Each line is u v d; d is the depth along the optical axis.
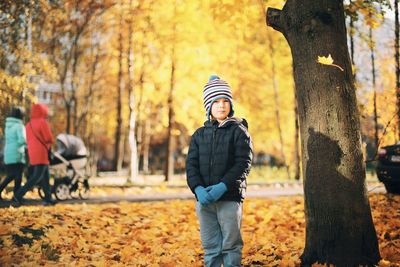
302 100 4.11
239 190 3.41
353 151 3.93
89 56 17.91
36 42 12.78
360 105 5.91
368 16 5.84
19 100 9.46
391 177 8.70
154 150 46.91
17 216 5.86
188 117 18.14
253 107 21.31
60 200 8.98
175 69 16.92
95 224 6.26
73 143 9.20
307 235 4.15
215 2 7.16
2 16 8.60
